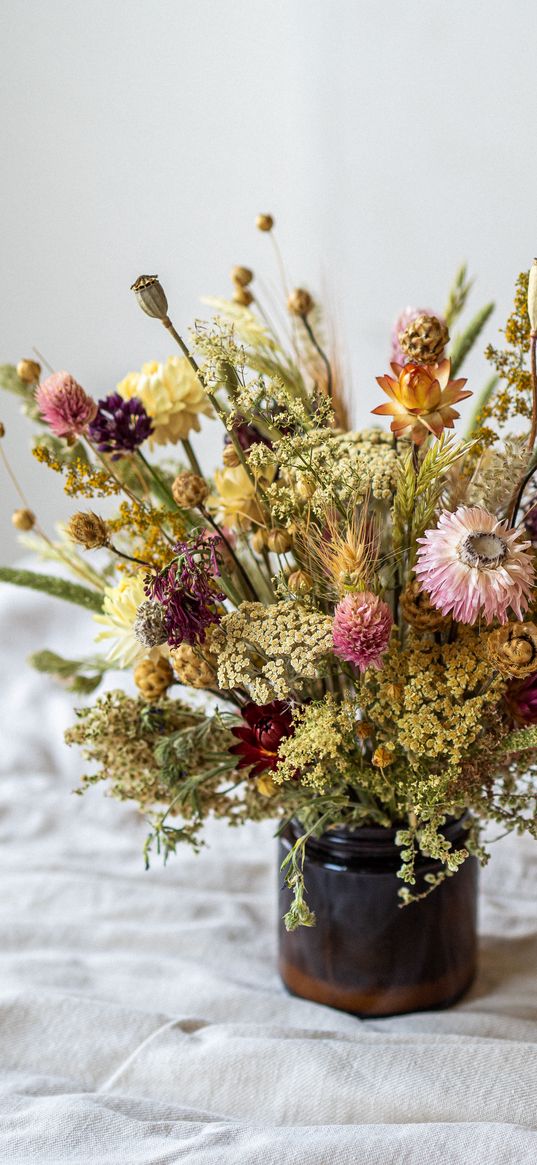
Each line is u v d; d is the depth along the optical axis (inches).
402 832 29.7
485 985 34.2
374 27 80.1
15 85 80.6
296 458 29.0
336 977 32.8
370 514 29.7
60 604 53.0
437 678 29.2
